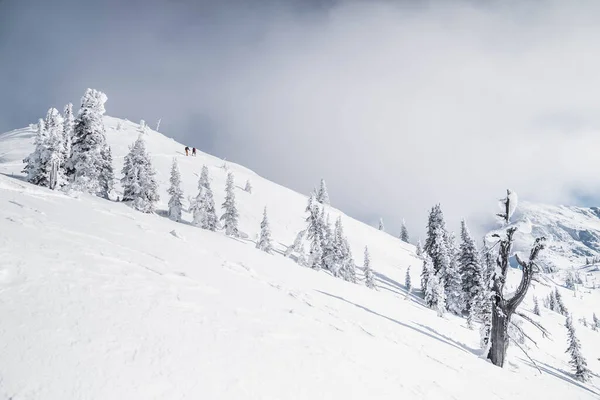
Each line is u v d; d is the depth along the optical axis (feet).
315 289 56.49
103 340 16.49
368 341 33.32
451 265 182.29
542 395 41.16
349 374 22.77
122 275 24.91
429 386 26.94
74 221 37.42
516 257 57.41
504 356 56.18
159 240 44.83
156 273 28.35
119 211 60.54
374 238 304.71
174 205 151.33
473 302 150.00
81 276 22.11
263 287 40.11
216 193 235.61
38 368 13.47
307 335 27.30
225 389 16.14
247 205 240.32
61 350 14.84
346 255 173.06
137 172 140.46
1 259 20.44
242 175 314.55
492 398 31.07
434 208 213.46
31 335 15.06
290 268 72.59
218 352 19.11
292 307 34.96
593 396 58.29
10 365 13.14
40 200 43.93
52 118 122.21
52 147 119.55
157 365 16.12
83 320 17.49
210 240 69.41
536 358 102.83
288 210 271.49
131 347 16.76
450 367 37.19
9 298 17.10
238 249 71.56
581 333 232.94
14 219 29.63
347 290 71.87
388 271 224.74
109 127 318.65
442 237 190.39
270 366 19.74
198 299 25.96
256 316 27.20
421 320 74.43
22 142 250.78
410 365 30.99
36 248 24.16
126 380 14.46
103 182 136.77
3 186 45.50
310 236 169.78
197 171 265.95
